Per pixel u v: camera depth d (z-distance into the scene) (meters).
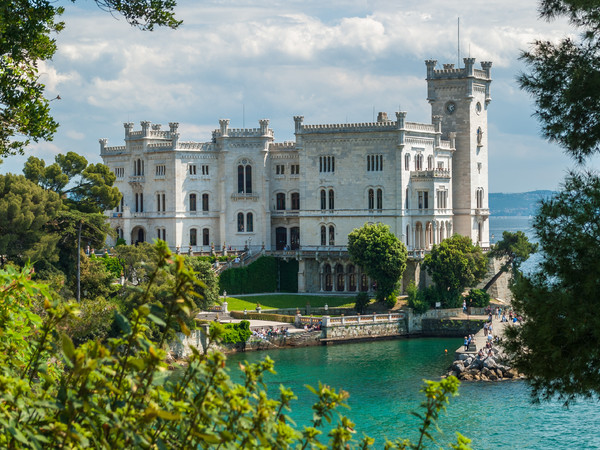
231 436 15.62
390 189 159.75
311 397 89.38
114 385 16.27
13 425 14.90
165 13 39.72
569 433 75.94
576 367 32.12
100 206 155.38
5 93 41.06
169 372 17.34
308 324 133.75
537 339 32.69
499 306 147.88
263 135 173.12
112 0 38.88
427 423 19.31
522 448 71.50
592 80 34.66
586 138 35.88
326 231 164.50
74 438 15.11
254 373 18.00
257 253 166.62
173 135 171.88
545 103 36.84
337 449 18.41
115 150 186.00
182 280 16.58
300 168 166.25
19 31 40.12
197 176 174.00
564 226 34.31
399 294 153.12
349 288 161.25
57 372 21.97
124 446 15.59
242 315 138.75
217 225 175.25
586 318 31.39
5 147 42.69
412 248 160.88
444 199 164.88
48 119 42.66
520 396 91.00
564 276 33.38
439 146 169.25
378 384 98.12
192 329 114.56
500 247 158.62
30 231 116.00
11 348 21.31
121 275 143.62
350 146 162.62
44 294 21.86
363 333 134.88
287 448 16.98
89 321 71.38
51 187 152.38
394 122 159.12
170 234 172.75
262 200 173.00
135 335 16.23
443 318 141.25
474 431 76.88
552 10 36.78
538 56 37.22
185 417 16.50
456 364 104.81
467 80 175.00
